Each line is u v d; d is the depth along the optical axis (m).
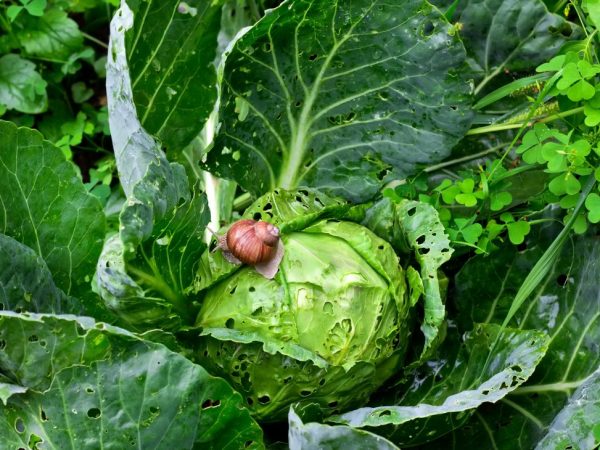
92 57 1.08
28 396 0.65
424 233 0.75
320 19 0.74
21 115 1.05
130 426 0.65
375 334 0.71
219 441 0.69
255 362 0.70
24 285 0.72
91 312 0.79
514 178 0.83
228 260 0.72
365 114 0.80
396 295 0.73
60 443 0.65
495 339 0.75
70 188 0.77
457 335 0.78
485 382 0.71
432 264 0.73
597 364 0.75
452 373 0.77
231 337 0.69
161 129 0.80
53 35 1.04
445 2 0.84
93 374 0.64
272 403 0.71
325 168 0.82
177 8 0.74
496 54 0.85
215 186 0.85
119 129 0.73
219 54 0.91
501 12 0.83
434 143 0.80
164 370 0.65
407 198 0.83
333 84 0.78
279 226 0.72
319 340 0.70
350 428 0.64
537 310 0.78
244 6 0.90
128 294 0.68
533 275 0.75
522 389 0.77
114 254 0.69
